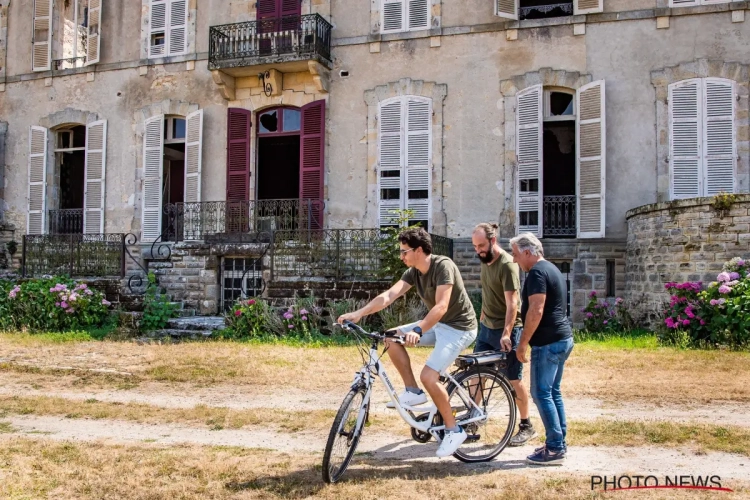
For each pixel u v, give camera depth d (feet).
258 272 48.21
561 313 17.03
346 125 50.90
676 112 44.86
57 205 59.11
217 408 23.35
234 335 41.29
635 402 23.16
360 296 41.91
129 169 55.93
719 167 44.11
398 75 50.03
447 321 17.13
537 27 47.55
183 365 31.14
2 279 51.16
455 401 17.44
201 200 53.42
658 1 45.47
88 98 57.47
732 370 27.61
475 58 48.65
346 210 50.60
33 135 58.75
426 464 17.12
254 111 52.90
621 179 45.65
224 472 16.44
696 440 18.60
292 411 22.95
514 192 47.47
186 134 54.29
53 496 15.03
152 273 48.37
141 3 56.54
